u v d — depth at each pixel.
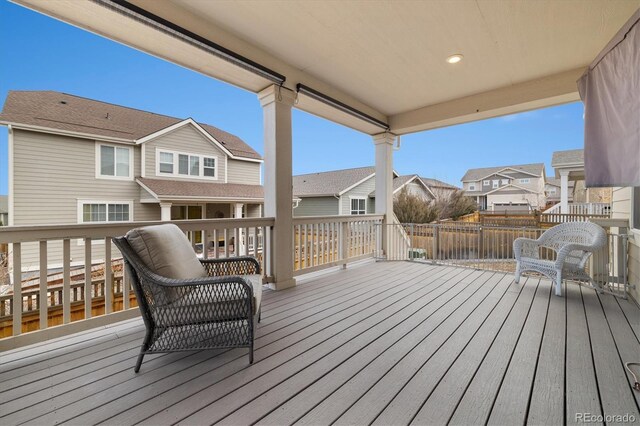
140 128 9.14
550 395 1.51
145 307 1.81
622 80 1.99
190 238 3.01
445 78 3.86
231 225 3.13
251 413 1.39
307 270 4.01
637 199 3.12
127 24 2.35
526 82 3.96
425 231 6.40
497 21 2.68
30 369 1.78
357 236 5.11
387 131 5.41
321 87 3.94
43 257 2.05
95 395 1.53
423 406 1.43
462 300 3.07
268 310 2.79
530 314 2.65
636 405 1.43
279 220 3.52
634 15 1.81
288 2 2.45
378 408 1.42
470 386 1.59
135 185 8.62
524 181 20.50
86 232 2.23
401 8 2.52
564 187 7.92
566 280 3.74
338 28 2.81
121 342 2.14
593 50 3.16
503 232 5.29
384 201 5.53
